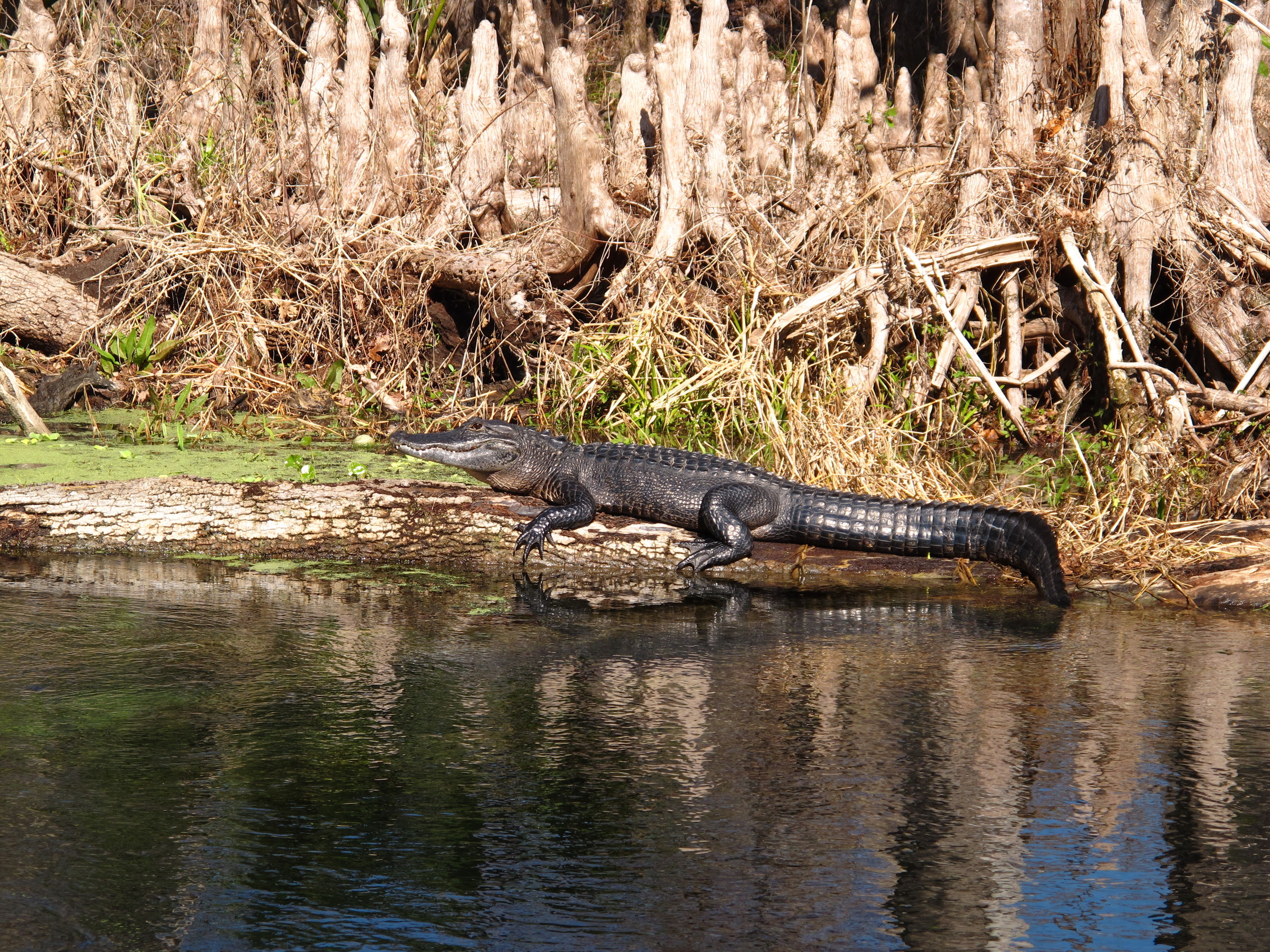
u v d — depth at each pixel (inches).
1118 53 663.1
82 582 423.8
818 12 1058.1
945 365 655.8
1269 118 796.6
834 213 701.9
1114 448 589.6
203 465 558.9
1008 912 198.4
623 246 708.7
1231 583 429.4
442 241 775.1
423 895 202.2
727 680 321.7
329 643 352.8
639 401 642.8
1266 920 195.9
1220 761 264.1
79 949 184.1
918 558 476.1
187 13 1011.9
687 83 786.2
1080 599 426.6
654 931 191.0
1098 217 646.5
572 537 478.6
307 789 245.1
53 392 690.8
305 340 762.8
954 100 1010.7
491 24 832.3
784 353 642.2
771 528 486.9
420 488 502.0
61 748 265.9
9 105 887.7
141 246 788.0
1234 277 642.2
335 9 1095.6
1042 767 260.5
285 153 845.2
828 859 216.7
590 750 268.4
